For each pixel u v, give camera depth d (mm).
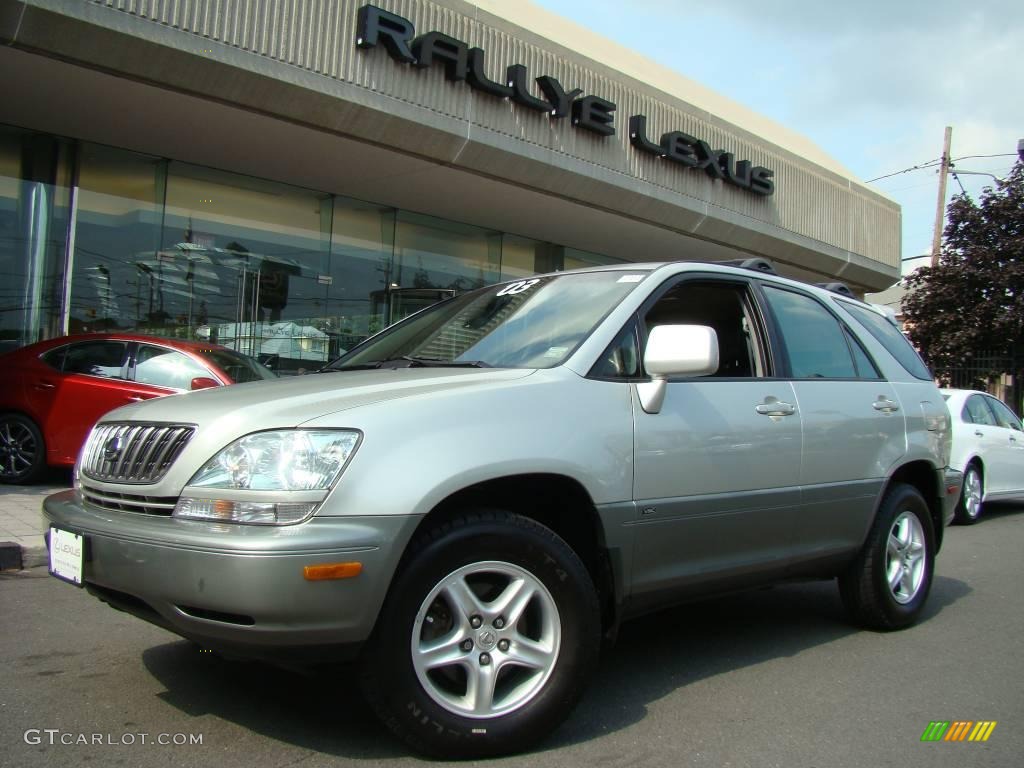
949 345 19000
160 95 9453
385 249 14016
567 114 12406
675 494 3545
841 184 18453
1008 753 3209
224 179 12234
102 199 11195
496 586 3062
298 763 2887
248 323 12492
